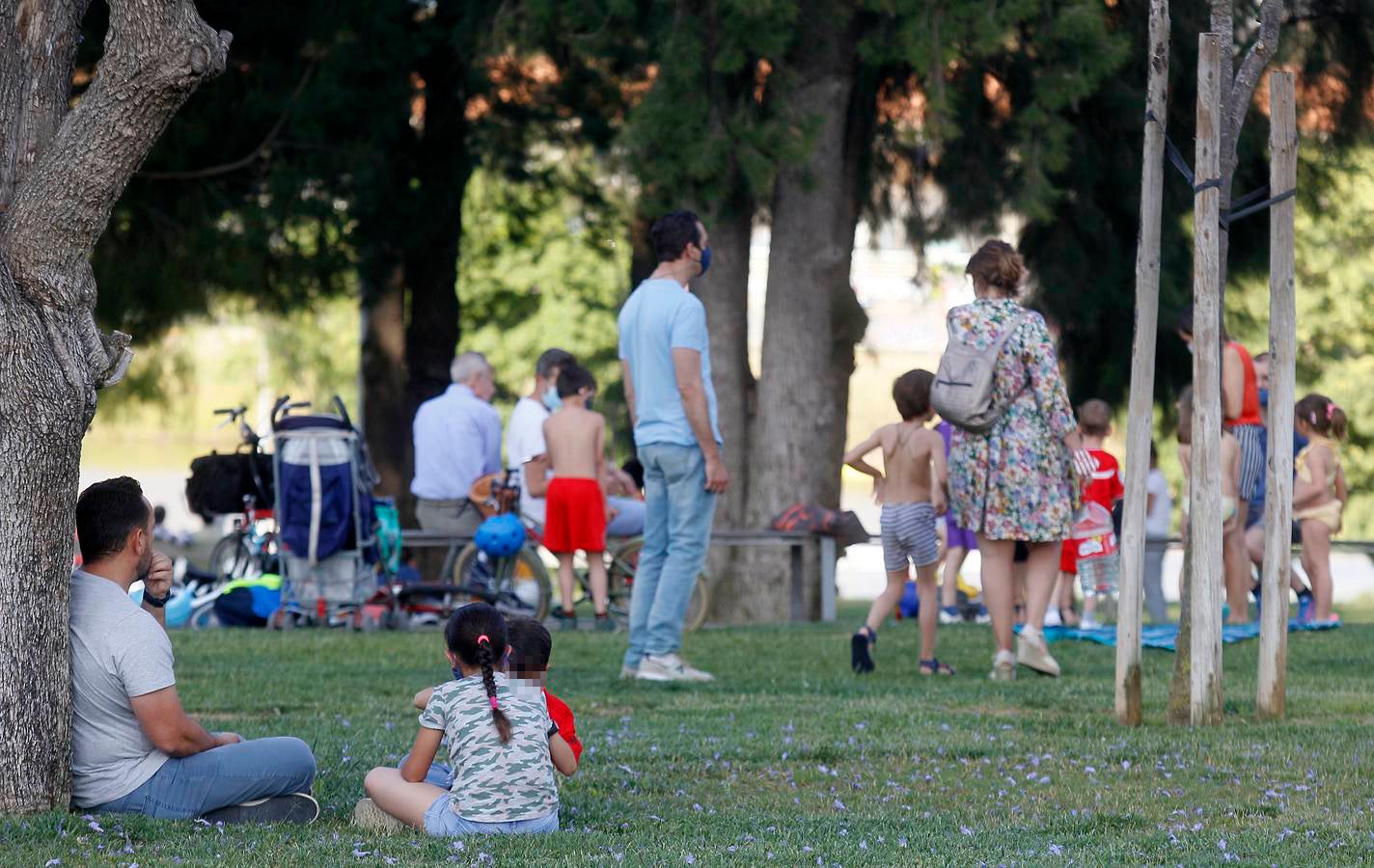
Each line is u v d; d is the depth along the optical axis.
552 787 18.59
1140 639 27.34
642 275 76.06
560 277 107.38
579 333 107.69
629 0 53.50
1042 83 54.06
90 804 18.30
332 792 20.91
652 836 18.31
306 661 37.50
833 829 18.92
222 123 66.19
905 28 51.47
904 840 18.14
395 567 47.72
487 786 18.20
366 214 67.38
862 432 149.00
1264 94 61.81
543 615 46.69
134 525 18.56
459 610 18.91
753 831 18.78
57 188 17.44
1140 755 24.19
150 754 18.52
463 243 91.62
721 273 63.06
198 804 18.48
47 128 18.30
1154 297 26.70
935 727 27.03
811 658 39.31
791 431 61.53
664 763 23.67
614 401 92.19
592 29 55.41
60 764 17.97
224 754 18.69
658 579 34.31
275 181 66.06
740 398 63.62
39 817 17.34
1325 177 67.31
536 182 78.75
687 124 52.72
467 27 63.91
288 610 45.72
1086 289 65.25
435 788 18.67
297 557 45.22
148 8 17.19
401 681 33.47
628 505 48.16
